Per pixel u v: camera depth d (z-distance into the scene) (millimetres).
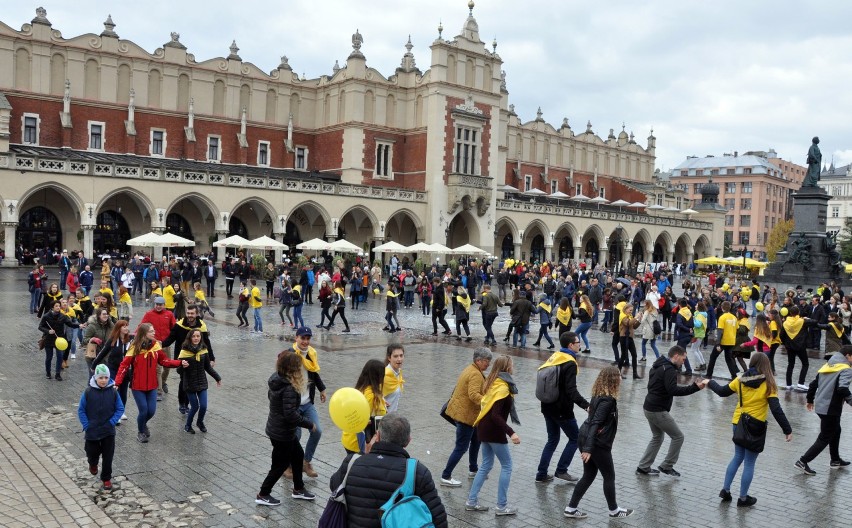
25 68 49062
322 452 11492
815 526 8820
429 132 59812
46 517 8602
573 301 33844
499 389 9039
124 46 53125
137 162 48406
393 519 5539
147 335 11562
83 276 28875
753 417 9359
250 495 9500
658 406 10352
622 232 75500
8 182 40969
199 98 57062
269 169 60438
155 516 8727
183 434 12156
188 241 39562
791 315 17375
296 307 25859
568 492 9883
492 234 63062
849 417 14742
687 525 8781
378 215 56969
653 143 93500
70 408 13656
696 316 19500
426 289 32375
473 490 9109
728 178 136750
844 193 132500
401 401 14922
